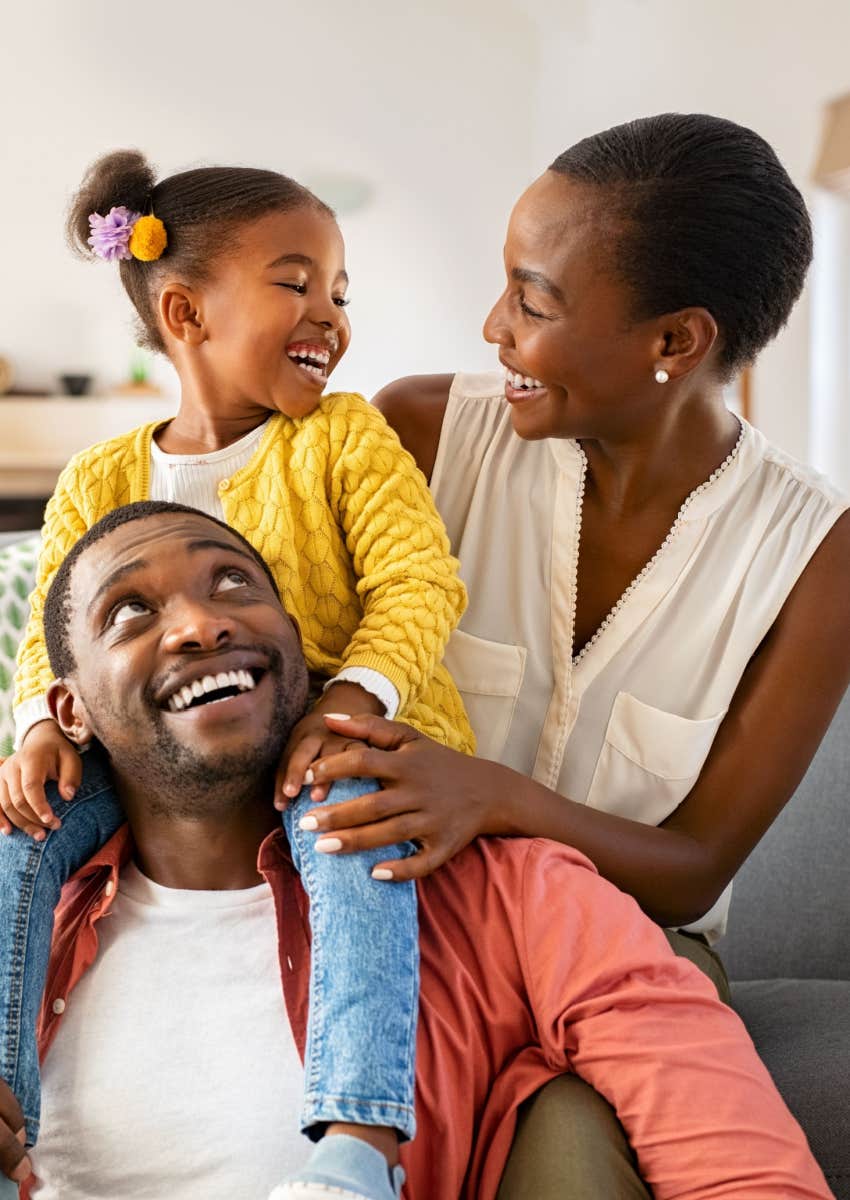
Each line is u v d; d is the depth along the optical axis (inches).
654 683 60.7
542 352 54.5
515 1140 44.8
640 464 59.2
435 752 49.2
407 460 59.2
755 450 61.3
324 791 46.8
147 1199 44.2
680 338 54.7
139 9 238.7
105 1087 45.1
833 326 179.9
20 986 45.7
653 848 54.9
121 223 59.8
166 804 47.8
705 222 53.4
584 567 61.9
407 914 44.9
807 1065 56.4
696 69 207.0
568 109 247.8
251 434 59.3
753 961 74.8
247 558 50.6
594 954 46.3
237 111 245.3
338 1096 40.2
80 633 48.3
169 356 61.6
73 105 237.6
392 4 248.1
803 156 180.4
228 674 46.8
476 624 62.6
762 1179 40.7
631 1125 43.3
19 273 237.0
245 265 57.8
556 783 62.0
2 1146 42.2
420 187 253.6
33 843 48.6
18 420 234.5
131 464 60.3
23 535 82.7
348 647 54.3
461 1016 46.5
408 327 256.5
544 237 54.0
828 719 59.7
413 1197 43.8
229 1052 45.3
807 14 178.4
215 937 47.6
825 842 74.6
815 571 60.0
